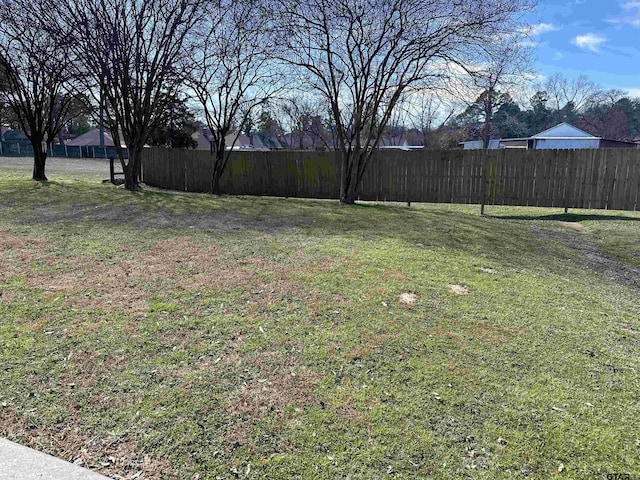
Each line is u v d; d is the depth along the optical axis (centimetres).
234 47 1060
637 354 273
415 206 1044
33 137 1169
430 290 371
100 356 247
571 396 223
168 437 185
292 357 253
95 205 770
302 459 175
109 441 182
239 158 1244
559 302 360
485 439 189
